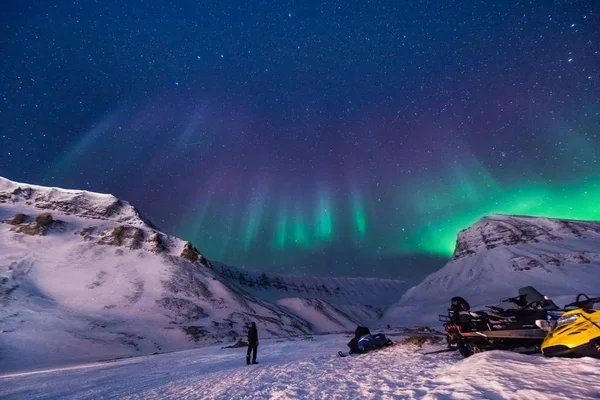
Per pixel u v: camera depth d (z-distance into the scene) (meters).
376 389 5.82
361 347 13.34
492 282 139.75
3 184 126.06
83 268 82.94
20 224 99.44
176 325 62.50
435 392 4.62
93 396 11.02
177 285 83.00
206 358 23.08
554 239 164.12
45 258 84.19
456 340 7.88
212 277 96.81
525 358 5.69
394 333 27.33
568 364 4.92
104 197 137.50
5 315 52.41
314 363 11.91
